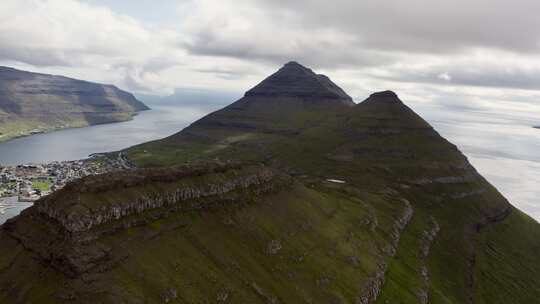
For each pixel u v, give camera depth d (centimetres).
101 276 9506
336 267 15025
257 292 11925
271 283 12588
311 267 14300
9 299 9362
